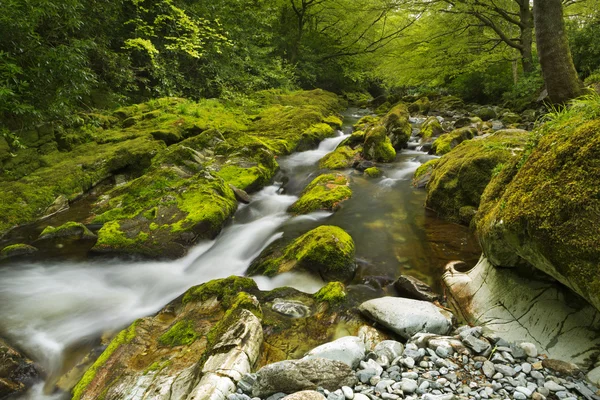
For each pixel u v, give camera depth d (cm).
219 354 280
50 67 720
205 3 1471
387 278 439
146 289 474
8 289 460
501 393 231
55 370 330
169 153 827
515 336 289
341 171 863
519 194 283
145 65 1305
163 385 270
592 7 1315
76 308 427
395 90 3000
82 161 790
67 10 781
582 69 1201
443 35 1599
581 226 223
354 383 251
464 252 472
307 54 2236
